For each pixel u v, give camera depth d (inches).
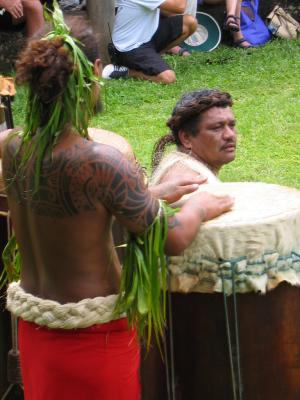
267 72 513.3
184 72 525.3
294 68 518.0
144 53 505.0
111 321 156.9
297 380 173.0
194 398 174.1
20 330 164.4
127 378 161.9
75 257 153.2
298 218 170.2
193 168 209.9
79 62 147.0
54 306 154.7
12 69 559.8
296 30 598.2
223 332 168.7
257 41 589.3
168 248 155.6
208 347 170.4
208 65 541.6
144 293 154.3
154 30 511.8
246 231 163.6
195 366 172.4
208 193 169.6
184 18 517.0
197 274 166.6
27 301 158.6
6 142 159.9
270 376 171.6
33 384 162.7
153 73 502.3
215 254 164.6
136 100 470.0
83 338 155.8
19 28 527.8
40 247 155.9
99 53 158.6
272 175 365.4
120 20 508.1
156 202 152.3
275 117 433.4
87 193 148.5
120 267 162.1
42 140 149.5
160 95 478.6
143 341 176.2
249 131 416.2
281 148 397.7
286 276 167.3
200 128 221.1
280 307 169.5
